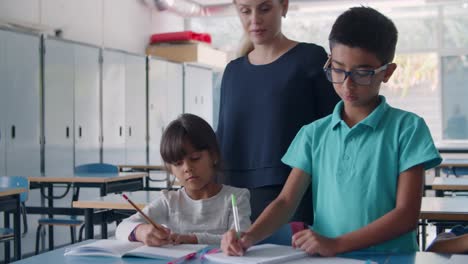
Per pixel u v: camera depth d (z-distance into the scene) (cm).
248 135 202
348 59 138
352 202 146
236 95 206
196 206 186
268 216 151
